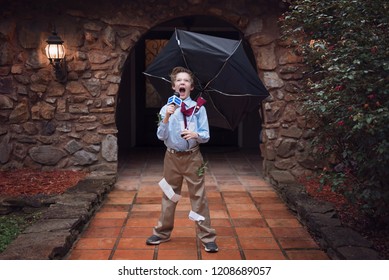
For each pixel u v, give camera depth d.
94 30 6.09
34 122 6.21
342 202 4.86
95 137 6.22
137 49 8.88
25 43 6.11
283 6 5.98
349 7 3.69
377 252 3.43
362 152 3.63
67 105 6.20
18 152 6.24
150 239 3.88
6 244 3.94
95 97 6.19
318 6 4.24
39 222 3.92
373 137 3.48
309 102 4.03
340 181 3.82
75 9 6.06
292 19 4.41
